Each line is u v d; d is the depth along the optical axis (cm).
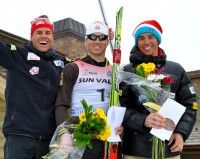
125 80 370
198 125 1130
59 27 1199
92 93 365
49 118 379
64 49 1170
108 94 371
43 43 395
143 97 364
